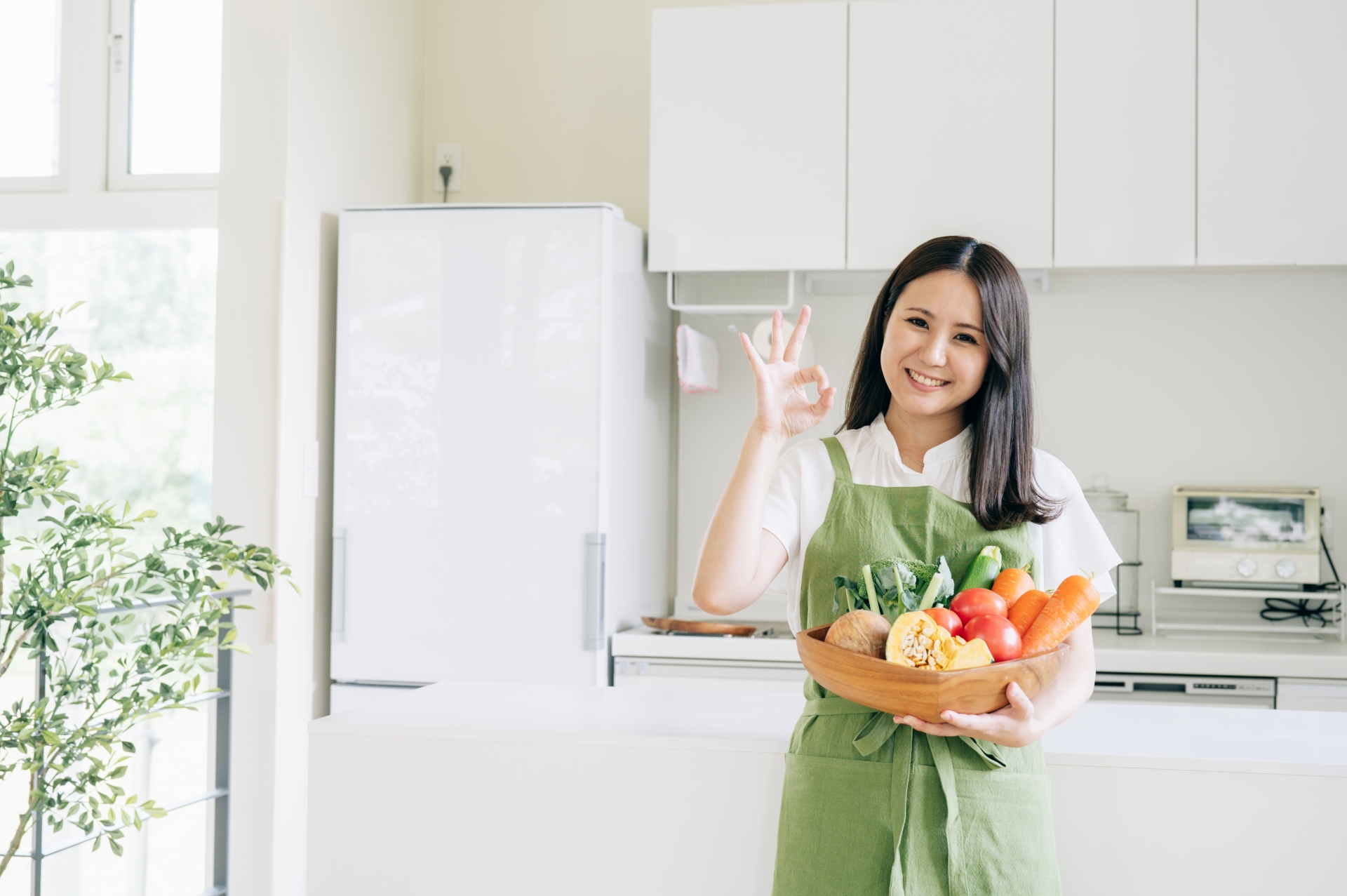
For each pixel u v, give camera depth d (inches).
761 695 63.9
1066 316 114.6
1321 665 91.4
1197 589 106.1
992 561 40.6
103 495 116.0
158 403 115.7
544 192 124.0
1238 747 50.7
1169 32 100.4
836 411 117.6
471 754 53.7
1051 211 102.0
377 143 113.8
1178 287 112.8
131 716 67.3
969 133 102.9
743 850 51.4
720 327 119.6
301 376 99.6
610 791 52.6
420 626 100.4
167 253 115.6
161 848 106.0
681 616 118.1
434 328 100.8
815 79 105.0
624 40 122.8
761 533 43.4
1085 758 49.4
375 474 101.1
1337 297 110.5
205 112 112.8
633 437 107.3
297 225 98.4
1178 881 48.6
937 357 40.8
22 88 115.9
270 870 95.4
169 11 113.4
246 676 96.1
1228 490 106.5
